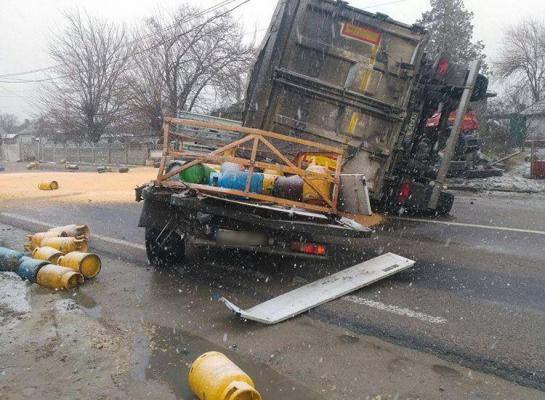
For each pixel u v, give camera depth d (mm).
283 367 3418
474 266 6113
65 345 3670
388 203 9414
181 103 30891
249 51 31047
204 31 30375
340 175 5520
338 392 3094
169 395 3033
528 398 3043
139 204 11211
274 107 7664
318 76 7617
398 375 3312
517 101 37531
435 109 9500
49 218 9344
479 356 3602
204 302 4711
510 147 25719
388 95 7605
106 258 6316
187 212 5512
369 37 7527
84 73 37344
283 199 5332
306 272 5742
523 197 13766
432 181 8727
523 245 7258
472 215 10141
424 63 8062
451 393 3090
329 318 4328
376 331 4047
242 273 5684
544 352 3668
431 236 7961
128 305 4602
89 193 13305
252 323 4195
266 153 7441
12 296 4734
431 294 5008
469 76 8398
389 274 5395
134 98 31125
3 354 3520
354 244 7324
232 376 2799
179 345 3744
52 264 5211
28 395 3004
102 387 3109
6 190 14047
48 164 35812
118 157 34438
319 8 7441
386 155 7742
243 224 5316
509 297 4941
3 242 7301
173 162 6117
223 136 7879
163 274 5613
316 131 7664
